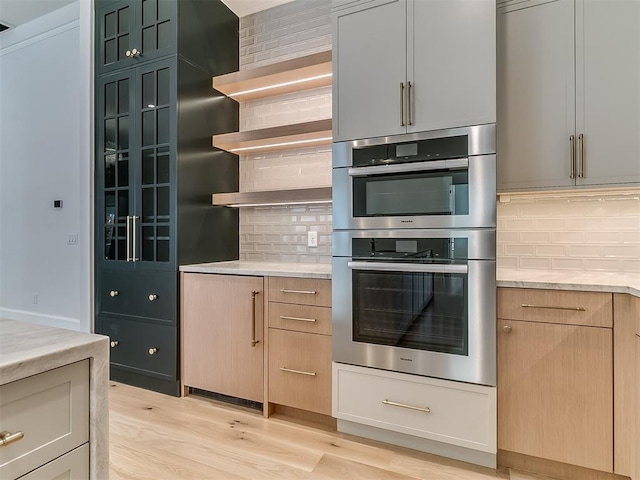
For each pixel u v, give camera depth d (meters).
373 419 1.94
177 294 2.50
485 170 1.72
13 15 3.86
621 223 2.01
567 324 1.59
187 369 2.47
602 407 1.53
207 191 2.75
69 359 0.76
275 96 2.93
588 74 1.79
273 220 2.93
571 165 1.82
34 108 3.99
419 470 1.72
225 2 2.94
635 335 1.46
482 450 1.72
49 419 0.73
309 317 2.10
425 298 1.83
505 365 1.69
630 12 1.72
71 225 3.73
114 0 2.79
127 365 2.70
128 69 2.71
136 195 2.68
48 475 0.73
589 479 1.60
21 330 0.88
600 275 1.89
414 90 1.87
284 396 2.16
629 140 1.72
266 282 2.21
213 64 2.82
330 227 2.72
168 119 2.54
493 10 1.73
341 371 2.02
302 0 2.88
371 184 1.96
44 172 3.92
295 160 2.87
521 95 1.91
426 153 1.84
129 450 1.85
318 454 1.84
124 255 2.74
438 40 1.83
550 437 1.62
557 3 1.84
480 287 1.72
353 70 2.02
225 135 2.72
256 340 2.24
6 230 4.21
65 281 3.77
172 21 2.54
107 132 2.84
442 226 1.80
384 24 1.95
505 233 2.24
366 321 1.96
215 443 1.93
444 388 1.79
